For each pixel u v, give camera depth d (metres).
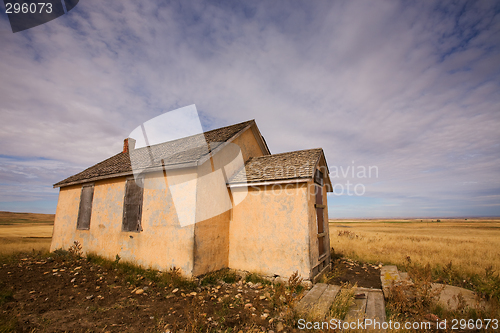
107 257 9.02
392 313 4.98
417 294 5.36
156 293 5.97
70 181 11.23
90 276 7.19
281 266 7.38
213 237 7.74
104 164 12.62
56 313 4.71
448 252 12.12
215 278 7.30
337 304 5.05
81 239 10.20
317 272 7.79
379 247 14.05
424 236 22.78
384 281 6.56
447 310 4.86
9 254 10.25
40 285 6.29
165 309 5.06
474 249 13.12
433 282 7.01
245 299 5.82
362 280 7.91
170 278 6.64
